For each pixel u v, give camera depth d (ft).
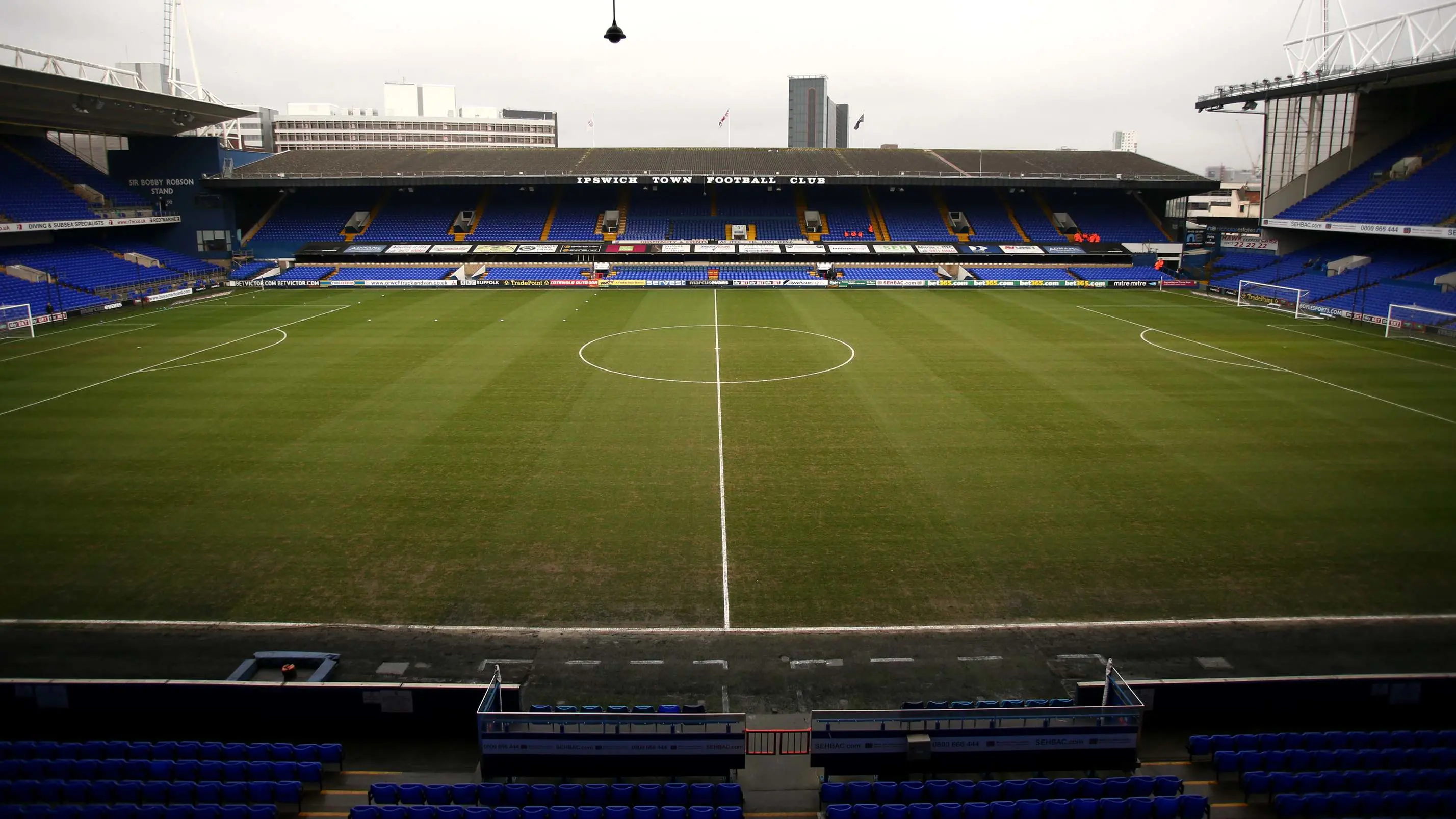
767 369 136.36
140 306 204.85
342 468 90.53
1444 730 48.91
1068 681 55.01
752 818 43.55
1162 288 249.96
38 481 86.28
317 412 110.83
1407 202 202.80
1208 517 78.48
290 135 638.94
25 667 55.36
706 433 103.09
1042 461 93.20
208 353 147.33
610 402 116.57
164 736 49.78
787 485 86.74
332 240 270.67
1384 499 82.17
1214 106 250.78
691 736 45.29
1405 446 97.35
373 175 261.85
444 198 292.81
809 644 59.06
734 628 60.95
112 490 84.07
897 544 73.51
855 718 45.14
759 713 51.88
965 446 98.07
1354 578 67.21
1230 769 44.62
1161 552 71.82
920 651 58.23
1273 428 104.63
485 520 78.23
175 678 54.49
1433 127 224.53
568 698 53.16
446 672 55.72
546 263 262.88
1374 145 232.73
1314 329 175.63
